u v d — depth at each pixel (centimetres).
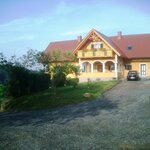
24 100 2433
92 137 1162
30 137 1193
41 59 2894
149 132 1225
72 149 1002
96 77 4400
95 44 4506
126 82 3819
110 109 1891
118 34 5275
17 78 2722
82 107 2041
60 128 1355
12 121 1609
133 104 2056
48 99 2395
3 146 1064
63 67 2922
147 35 5159
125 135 1181
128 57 4747
